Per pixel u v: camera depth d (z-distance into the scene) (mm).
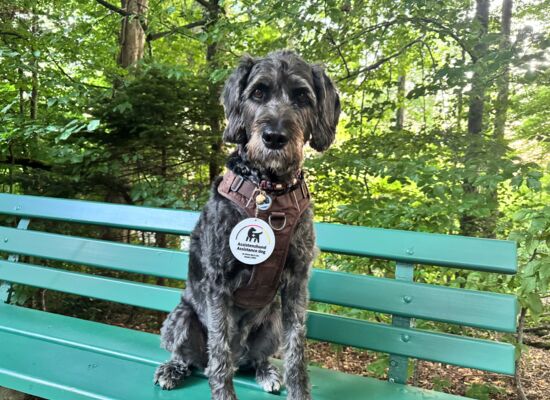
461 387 4742
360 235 2121
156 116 5277
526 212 2768
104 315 6371
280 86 1944
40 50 4781
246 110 1967
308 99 2010
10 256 3002
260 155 1776
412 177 3494
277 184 1800
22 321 2541
